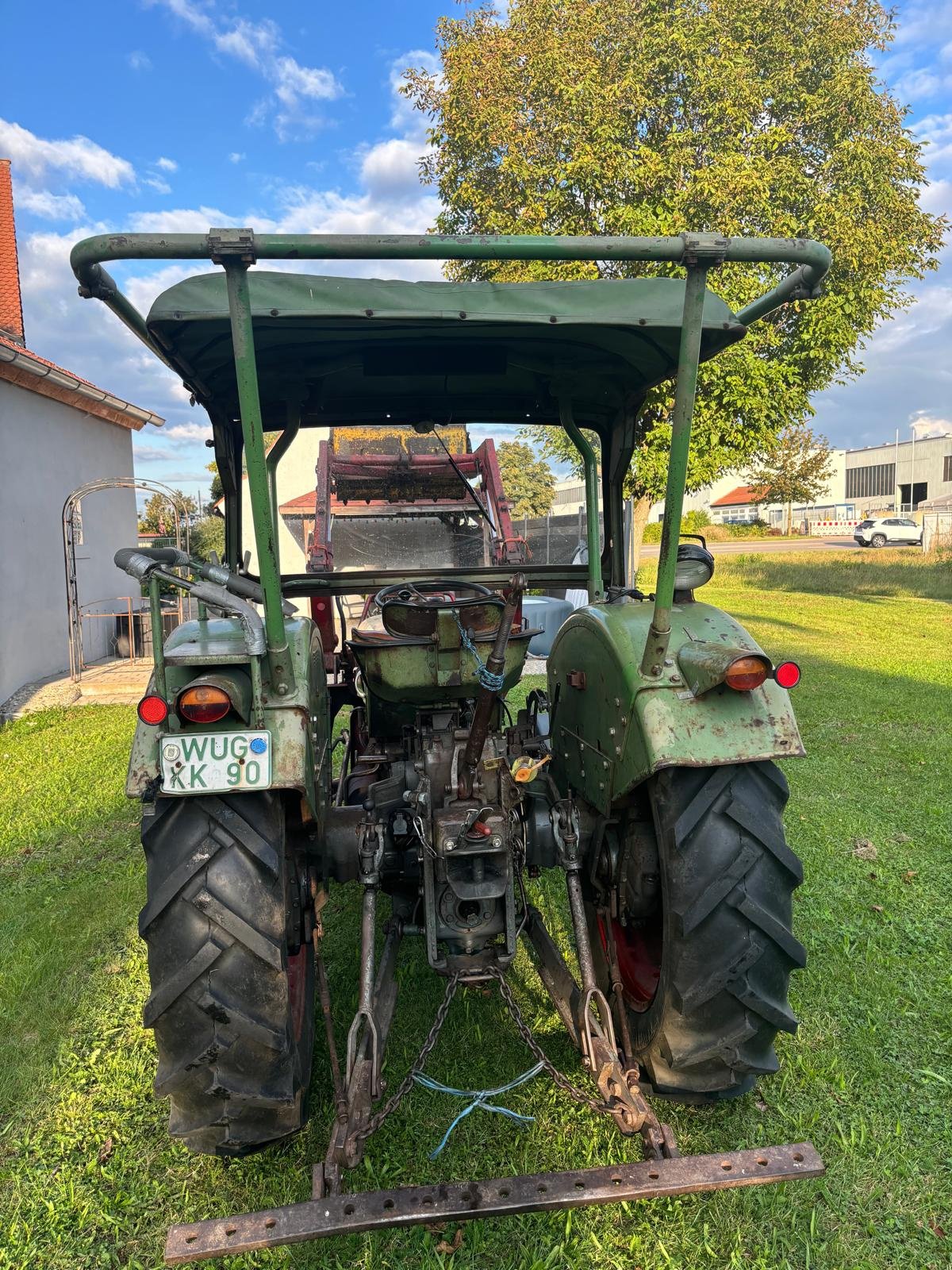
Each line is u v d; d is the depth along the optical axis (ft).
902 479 198.08
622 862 8.34
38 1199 7.51
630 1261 6.63
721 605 51.78
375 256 5.81
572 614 9.45
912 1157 7.59
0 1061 9.41
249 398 6.07
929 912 12.07
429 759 8.27
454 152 37.09
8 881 14.43
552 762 10.37
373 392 11.18
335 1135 6.48
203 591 6.64
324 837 8.62
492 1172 7.48
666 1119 8.03
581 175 33.32
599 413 11.85
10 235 42.47
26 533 33.27
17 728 26.76
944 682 27.61
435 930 7.78
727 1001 7.02
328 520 12.14
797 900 12.43
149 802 6.94
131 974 11.24
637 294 7.16
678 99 35.09
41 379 33.37
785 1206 7.08
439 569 11.53
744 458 38.96
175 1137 7.64
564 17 34.73
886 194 35.65
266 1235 5.68
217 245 5.66
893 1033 9.34
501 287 6.91
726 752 6.95
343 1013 9.96
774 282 34.99
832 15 35.24
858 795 16.94
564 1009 7.81
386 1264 6.68
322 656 9.32
